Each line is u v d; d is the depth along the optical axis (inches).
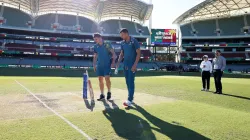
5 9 1993.1
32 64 1732.3
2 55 1797.5
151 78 748.6
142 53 2201.0
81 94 272.8
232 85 529.0
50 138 111.2
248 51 2081.7
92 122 142.7
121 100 232.4
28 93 279.9
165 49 3420.3
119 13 2417.6
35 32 2048.5
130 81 203.8
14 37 1921.8
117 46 2193.7
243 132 128.1
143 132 124.9
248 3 1982.0
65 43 2101.4
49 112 169.0
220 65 339.0
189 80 661.9
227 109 195.3
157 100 238.4
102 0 2000.5
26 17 2050.9
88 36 2212.1
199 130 130.6
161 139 114.3
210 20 2394.2
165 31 2206.0
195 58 2207.2
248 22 2155.5
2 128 126.7
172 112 176.4
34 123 137.8
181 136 119.6
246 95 319.9
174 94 306.0
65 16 2241.6
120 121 146.7
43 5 2030.0
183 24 2497.5
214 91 370.3
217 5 2055.9
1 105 195.6
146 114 168.2
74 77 705.0
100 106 196.2
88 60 2030.0
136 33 2363.4
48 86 378.0
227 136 121.0
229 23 2273.6
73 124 136.9
